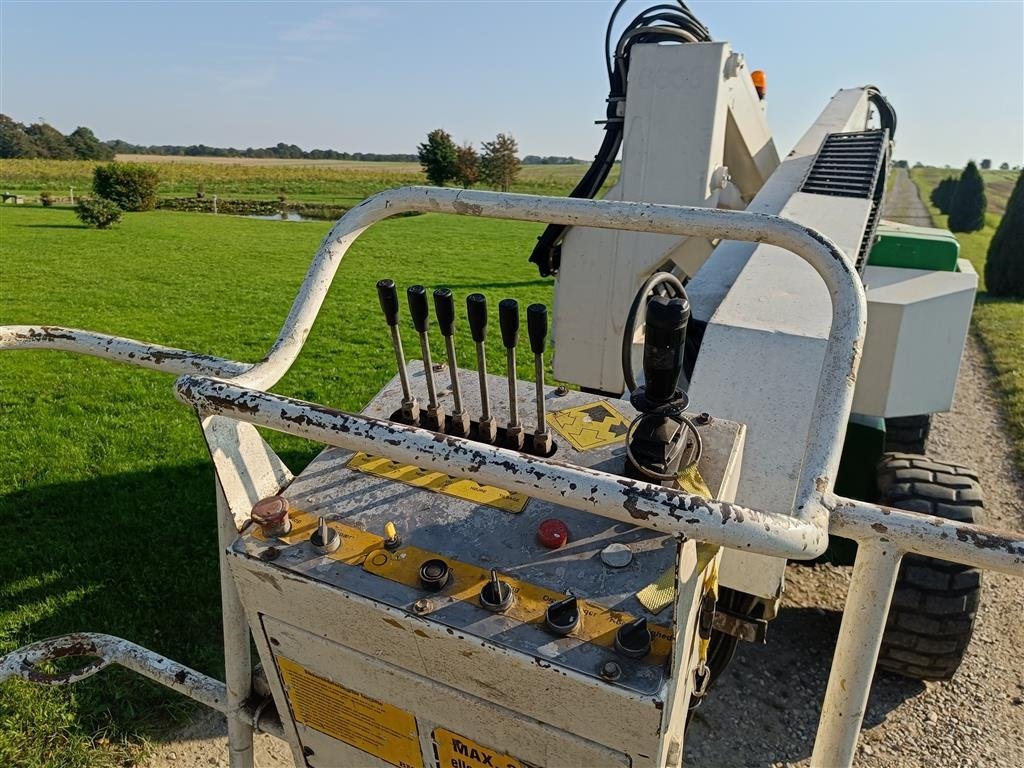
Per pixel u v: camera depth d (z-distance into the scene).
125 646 1.74
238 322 10.04
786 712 2.87
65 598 3.35
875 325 2.98
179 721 2.74
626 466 1.29
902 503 2.76
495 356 8.34
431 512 1.32
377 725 1.41
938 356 3.01
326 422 1.08
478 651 1.11
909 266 3.33
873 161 3.29
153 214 27.88
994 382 8.14
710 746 2.69
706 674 1.48
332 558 1.25
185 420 5.80
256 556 1.27
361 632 1.24
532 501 1.33
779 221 1.21
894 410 3.05
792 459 1.61
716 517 0.89
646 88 2.74
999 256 14.82
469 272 15.19
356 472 1.43
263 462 1.41
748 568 1.78
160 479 4.65
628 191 2.88
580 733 1.12
